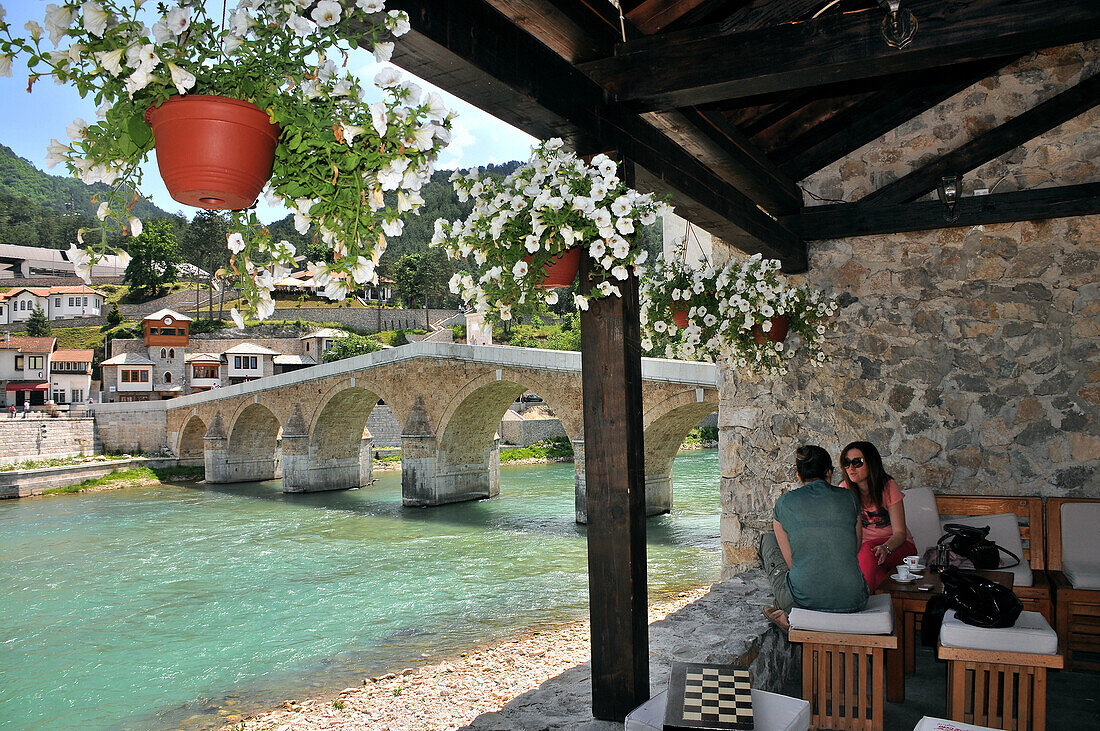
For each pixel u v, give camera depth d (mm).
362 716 7312
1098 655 4715
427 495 27672
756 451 6672
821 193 6574
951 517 5582
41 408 53656
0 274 98125
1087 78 5516
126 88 1478
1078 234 5668
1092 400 5598
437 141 1795
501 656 9383
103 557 19516
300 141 1613
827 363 6414
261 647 11484
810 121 6070
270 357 64562
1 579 17172
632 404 3154
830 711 3664
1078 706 4074
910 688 4422
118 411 44000
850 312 6344
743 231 5051
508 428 50062
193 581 16438
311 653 10969
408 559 18125
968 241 5977
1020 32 2674
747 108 5480
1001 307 5875
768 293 5328
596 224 2742
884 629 3547
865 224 6102
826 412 6402
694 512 24219
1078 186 5520
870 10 2869
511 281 2869
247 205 1677
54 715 9195
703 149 4168
